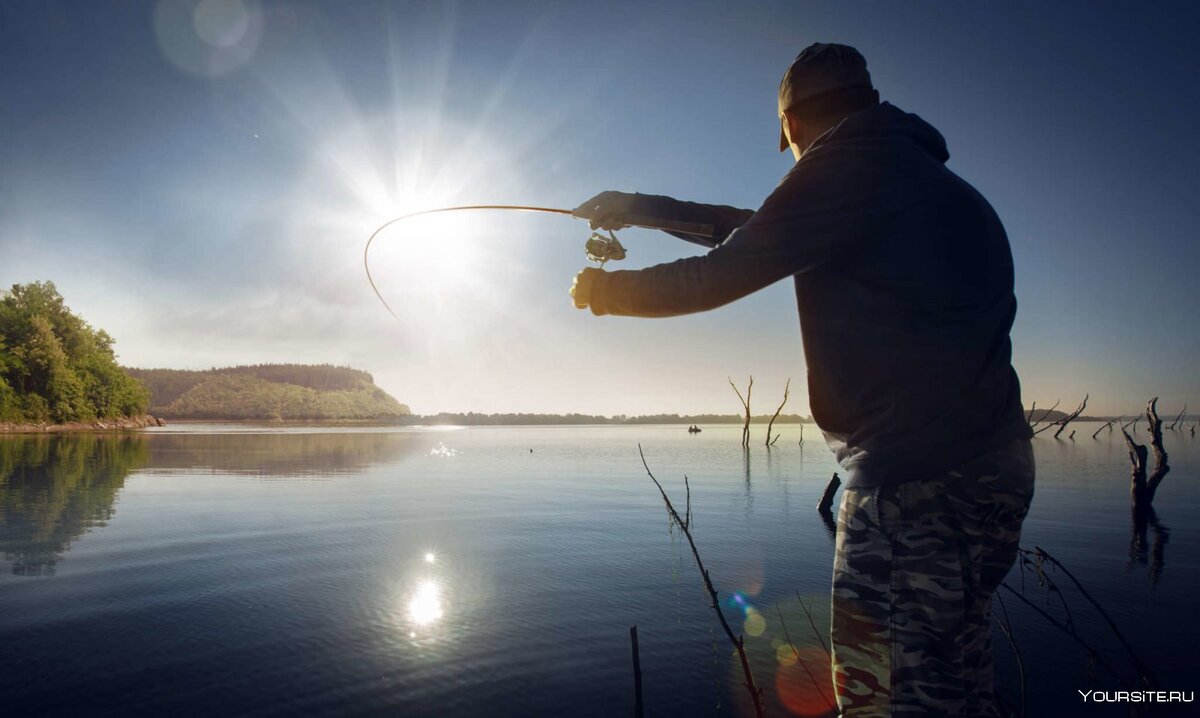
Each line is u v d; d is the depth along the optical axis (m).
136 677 4.73
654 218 2.16
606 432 114.56
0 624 5.93
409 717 4.11
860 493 1.52
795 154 1.92
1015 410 1.53
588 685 4.57
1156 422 12.09
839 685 1.55
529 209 2.45
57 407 85.81
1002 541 1.53
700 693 4.41
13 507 13.51
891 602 1.46
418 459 30.84
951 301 1.44
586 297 1.76
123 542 9.77
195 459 29.23
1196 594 6.91
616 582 7.39
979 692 1.55
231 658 5.10
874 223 1.46
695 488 17.72
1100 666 4.92
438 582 7.40
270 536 10.26
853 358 1.52
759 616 6.13
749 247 1.50
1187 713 4.16
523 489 17.38
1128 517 12.22
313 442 52.94
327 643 5.43
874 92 1.81
